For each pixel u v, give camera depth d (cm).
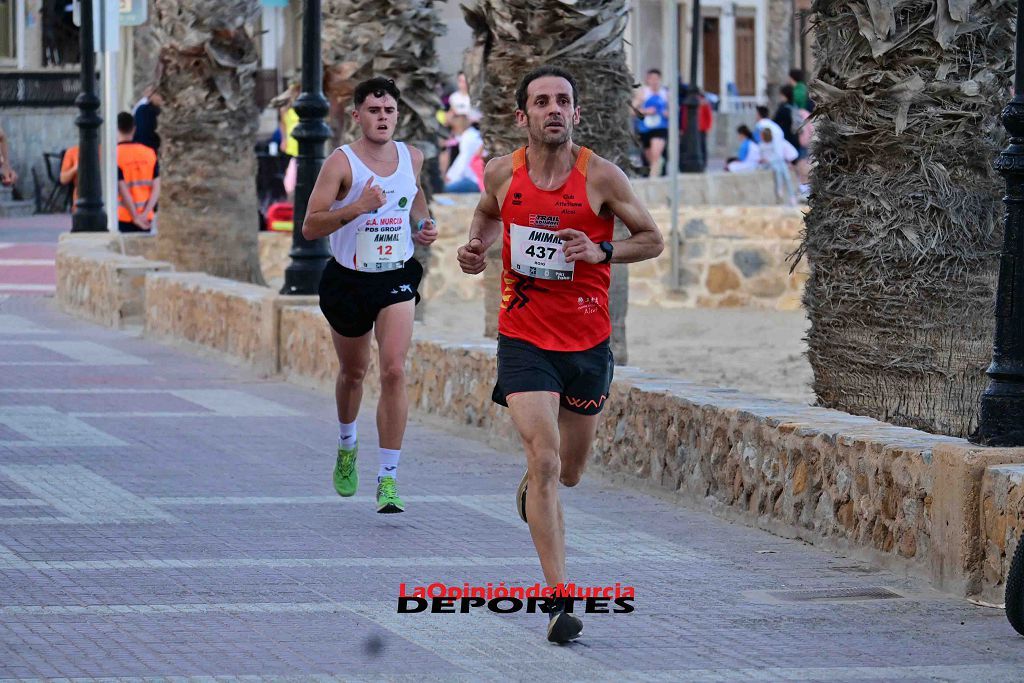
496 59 3234
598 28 3181
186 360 3947
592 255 1677
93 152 5509
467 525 2223
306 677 1535
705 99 9244
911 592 1905
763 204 7806
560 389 1723
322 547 2077
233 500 2355
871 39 2417
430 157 4075
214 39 4947
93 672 1535
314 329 3512
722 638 1700
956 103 2420
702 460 2366
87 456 2656
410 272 2306
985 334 2444
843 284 2483
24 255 6425
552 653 1638
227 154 5009
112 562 1972
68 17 10394
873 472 2028
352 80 3997
